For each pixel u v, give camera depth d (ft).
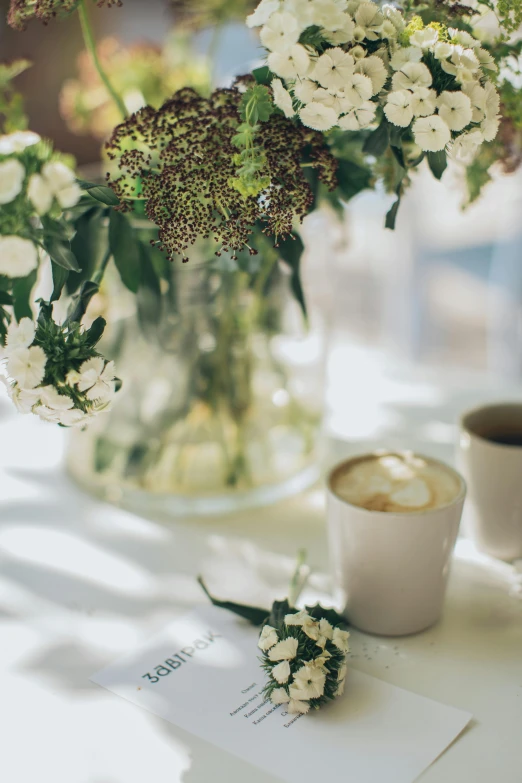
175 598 2.72
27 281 2.47
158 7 5.18
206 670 2.50
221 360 2.92
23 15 2.60
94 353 2.34
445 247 5.68
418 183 4.94
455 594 2.72
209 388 2.93
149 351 2.89
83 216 2.61
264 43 2.29
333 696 2.40
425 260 5.61
